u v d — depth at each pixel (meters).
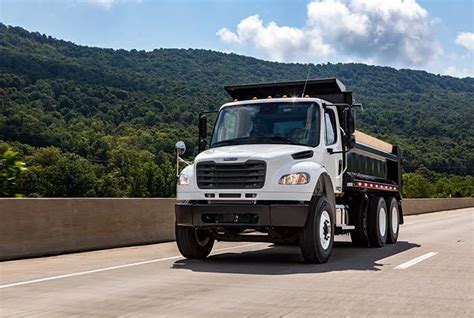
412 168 100.25
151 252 12.46
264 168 9.66
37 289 7.48
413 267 9.80
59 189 81.69
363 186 12.91
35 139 96.94
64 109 127.38
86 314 5.95
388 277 8.58
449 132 128.00
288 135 10.73
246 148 10.36
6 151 15.00
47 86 133.62
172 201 15.99
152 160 93.38
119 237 13.77
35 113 111.94
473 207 62.59
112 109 131.75
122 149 94.19
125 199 14.10
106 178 86.25
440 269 9.54
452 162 105.19
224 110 11.48
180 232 10.76
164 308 6.24
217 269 9.48
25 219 11.31
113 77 165.25
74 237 12.42
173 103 137.00
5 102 114.62
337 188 11.38
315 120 10.79
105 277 8.55
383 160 15.30
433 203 46.19
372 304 6.50
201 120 11.82
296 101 11.05
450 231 20.20
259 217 9.56
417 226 23.55
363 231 13.52
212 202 9.91
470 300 6.81
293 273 8.98
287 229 10.20
